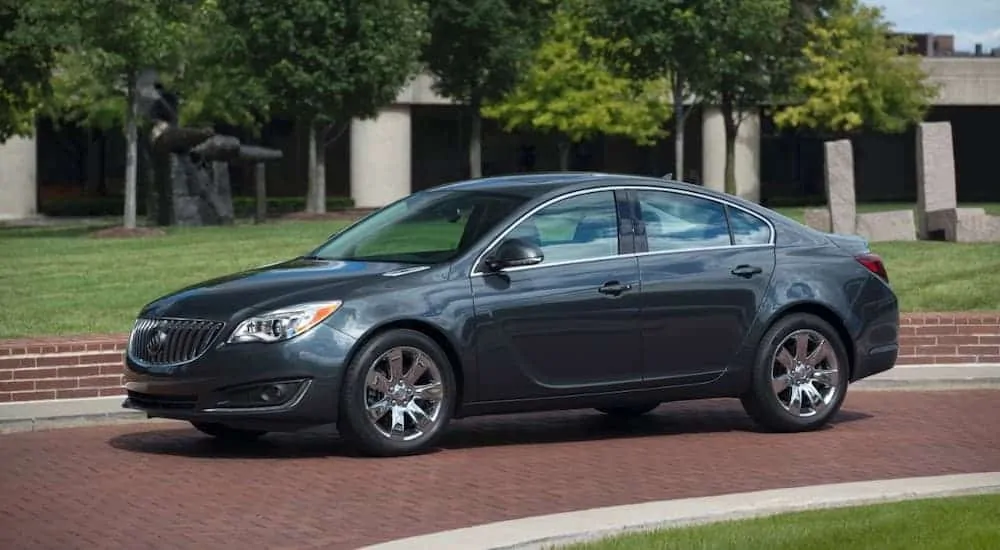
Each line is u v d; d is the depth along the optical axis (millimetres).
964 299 23844
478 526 9883
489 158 91250
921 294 24297
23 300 23719
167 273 28312
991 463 13047
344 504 11281
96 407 16047
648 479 12328
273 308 12953
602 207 14383
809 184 94625
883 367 15453
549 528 9773
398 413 13258
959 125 98188
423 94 79688
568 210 14242
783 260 14977
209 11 45938
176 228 45312
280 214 60781
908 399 17438
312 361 12852
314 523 10609
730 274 14625
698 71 55094
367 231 14680
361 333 12977
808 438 14570
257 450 13859
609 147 93438
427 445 13367
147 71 49125
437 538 9523
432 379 13359
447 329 13320
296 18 51469
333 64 51875
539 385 13812
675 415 16359
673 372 14398
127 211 43406
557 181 14523
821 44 77938
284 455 13539
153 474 12586
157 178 48812
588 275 14016
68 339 17547
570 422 15844
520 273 13773
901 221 34969
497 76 61688
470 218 14156
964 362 19891
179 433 15062
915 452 13664
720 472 12664
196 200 48562
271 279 13547
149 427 15547
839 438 14555
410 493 11703
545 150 92188
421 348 13266
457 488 11898
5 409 15875
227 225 48688
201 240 37906
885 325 15422
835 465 12984
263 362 12820
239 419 12906
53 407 16047
